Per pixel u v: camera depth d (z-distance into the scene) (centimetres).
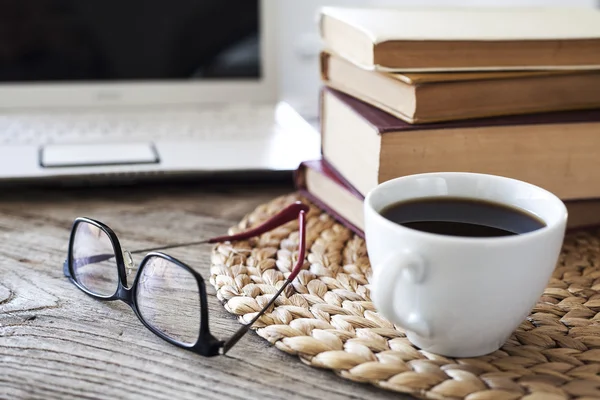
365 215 44
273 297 49
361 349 44
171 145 72
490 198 47
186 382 43
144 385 43
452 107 53
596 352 45
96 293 51
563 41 54
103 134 74
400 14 60
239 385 43
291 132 77
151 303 49
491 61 54
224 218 62
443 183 47
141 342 46
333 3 134
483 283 41
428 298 41
